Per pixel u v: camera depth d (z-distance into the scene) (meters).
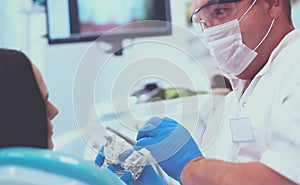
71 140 1.38
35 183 0.52
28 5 1.82
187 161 1.04
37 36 1.88
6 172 0.52
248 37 1.17
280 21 1.20
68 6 1.80
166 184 1.11
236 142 1.20
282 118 0.96
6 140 0.63
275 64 1.16
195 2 1.20
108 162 0.99
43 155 0.53
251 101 1.19
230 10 1.15
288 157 0.92
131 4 1.78
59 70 1.81
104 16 1.79
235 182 0.95
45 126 0.69
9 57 0.69
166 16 1.76
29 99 0.67
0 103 0.64
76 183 0.52
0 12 1.79
